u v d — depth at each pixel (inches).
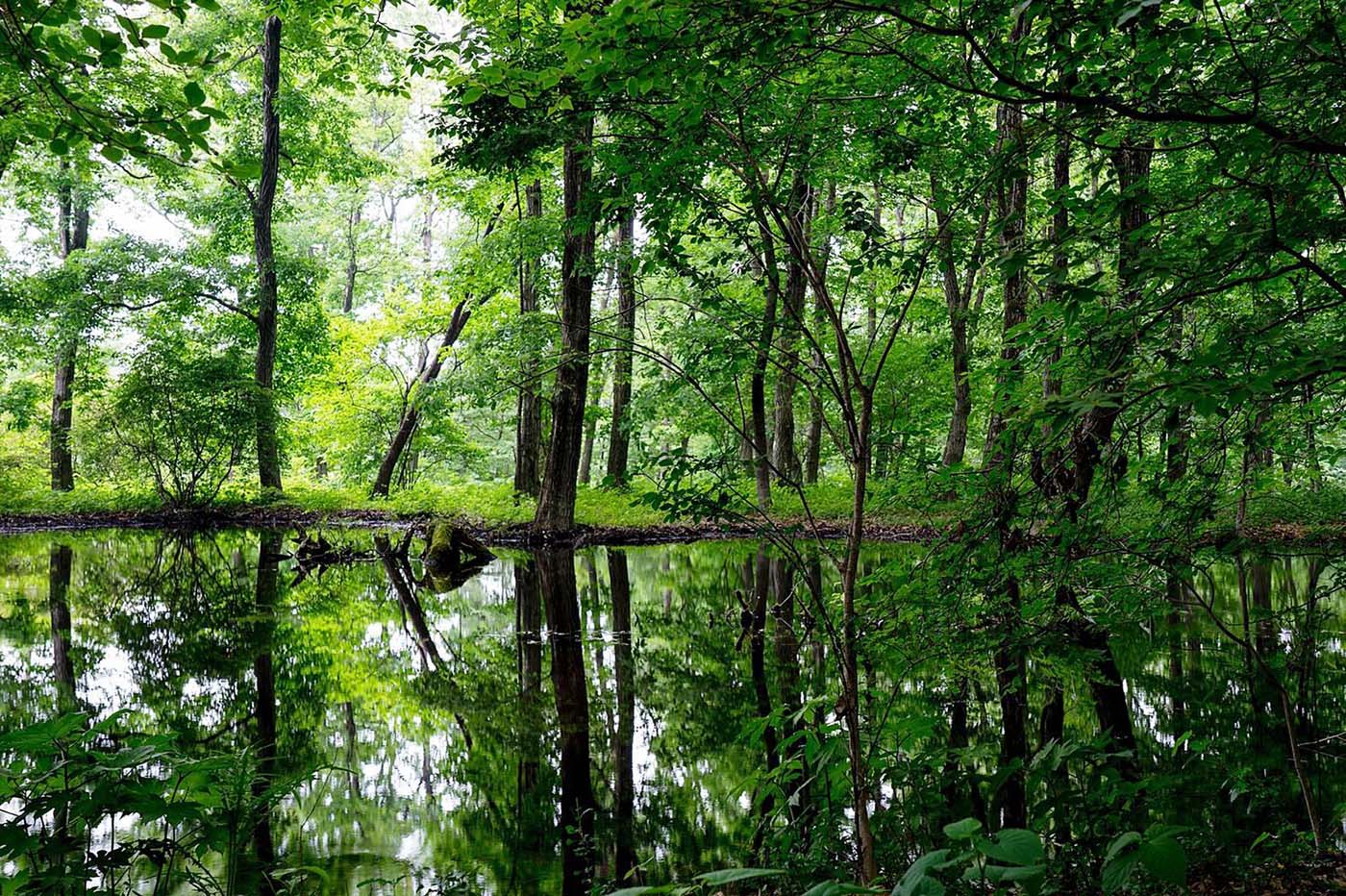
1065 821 147.6
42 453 1266.0
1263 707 251.4
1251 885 130.3
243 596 569.6
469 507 933.8
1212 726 234.8
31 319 1033.5
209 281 1038.4
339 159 1075.3
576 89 171.0
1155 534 145.8
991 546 139.4
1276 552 180.4
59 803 109.7
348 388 1122.0
